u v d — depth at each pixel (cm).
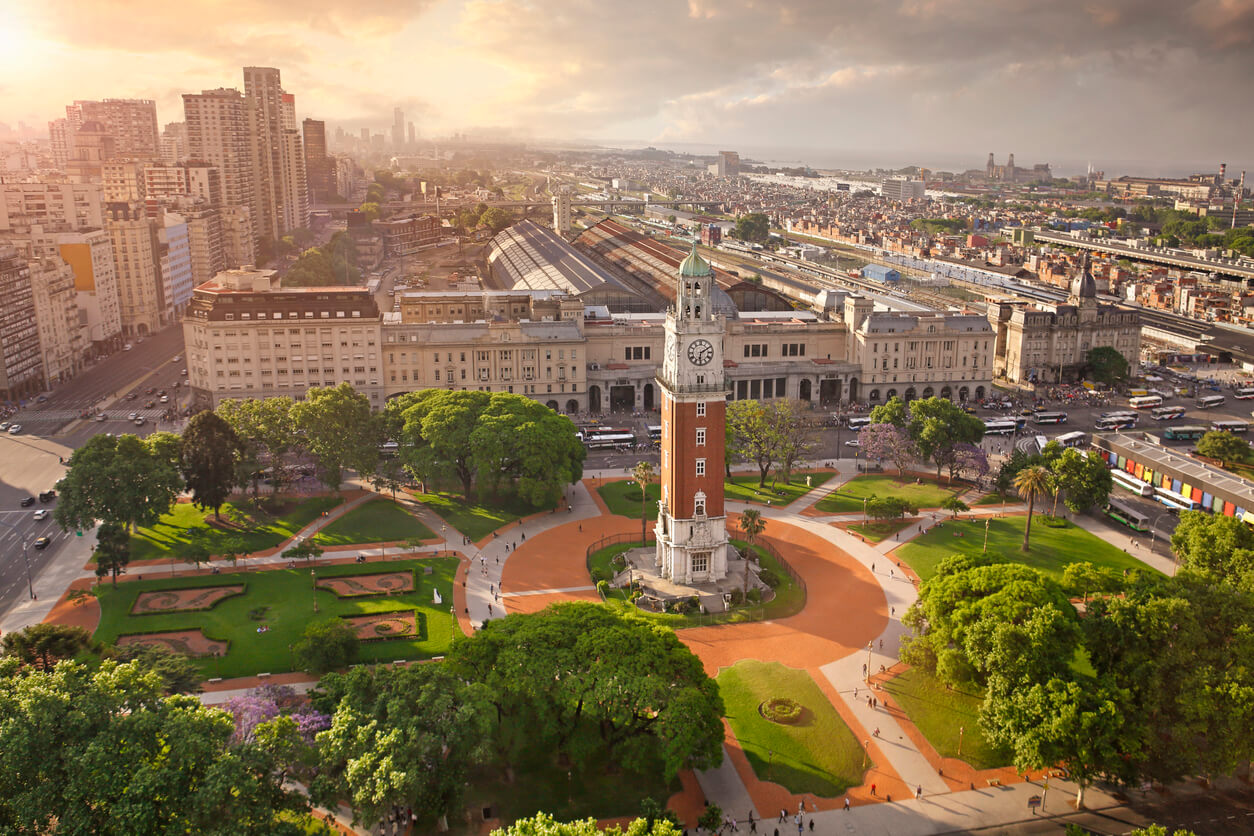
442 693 11862
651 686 12319
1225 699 12219
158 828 9969
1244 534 16738
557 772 13175
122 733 10481
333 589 18675
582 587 19075
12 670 12294
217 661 15950
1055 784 13100
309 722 12269
